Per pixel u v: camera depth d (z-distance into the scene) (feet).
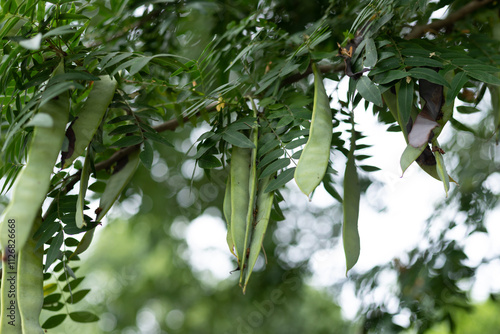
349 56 7.00
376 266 13.56
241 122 7.55
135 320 25.71
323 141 6.64
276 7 10.81
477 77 6.64
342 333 19.79
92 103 6.95
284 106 7.86
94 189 9.09
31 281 6.69
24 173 5.61
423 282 12.46
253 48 9.02
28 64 7.35
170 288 24.93
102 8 9.23
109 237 28.02
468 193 13.50
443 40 9.34
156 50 10.71
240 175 7.27
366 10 7.71
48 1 7.32
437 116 6.61
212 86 10.30
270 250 18.34
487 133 14.23
